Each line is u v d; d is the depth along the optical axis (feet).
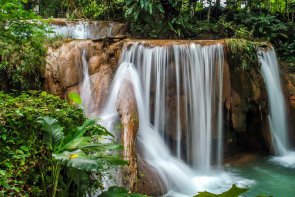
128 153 18.31
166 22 35.63
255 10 45.47
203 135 25.91
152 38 35.96
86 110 24.22
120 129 20.61
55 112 12.21
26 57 23.11
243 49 26.68
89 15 44.01
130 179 16.97
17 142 10.75
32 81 25.12
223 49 26.43
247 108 26.94
